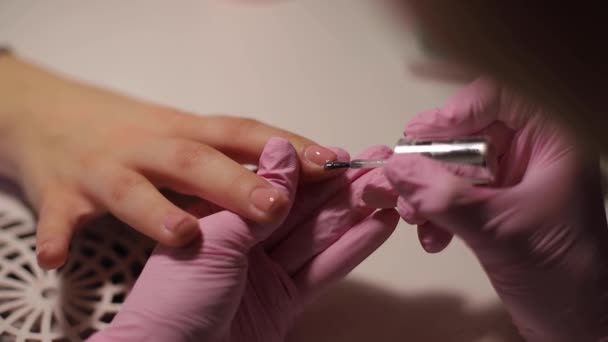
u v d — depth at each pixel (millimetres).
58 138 352
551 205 267
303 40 451
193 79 427
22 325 304
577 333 284
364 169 311
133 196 302
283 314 300
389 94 411
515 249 266
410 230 343
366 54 438
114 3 491
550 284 275
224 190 287
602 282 278
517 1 194
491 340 304
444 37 208
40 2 492
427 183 257
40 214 327
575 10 194
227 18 473
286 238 310
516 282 278
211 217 286
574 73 203
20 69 400
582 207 274
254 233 283
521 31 198
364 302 318
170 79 427
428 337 307
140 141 329
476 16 198
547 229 267
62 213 320
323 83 420
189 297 271
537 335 295
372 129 390
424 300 318
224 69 434
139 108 364
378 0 219
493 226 261
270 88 418
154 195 300
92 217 329
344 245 302
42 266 299
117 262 329
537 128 283
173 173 306
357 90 414
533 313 284
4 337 299
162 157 312
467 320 310
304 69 430
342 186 309
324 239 304
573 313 280
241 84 422
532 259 269
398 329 310
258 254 304
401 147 266
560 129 260
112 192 309
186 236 277
